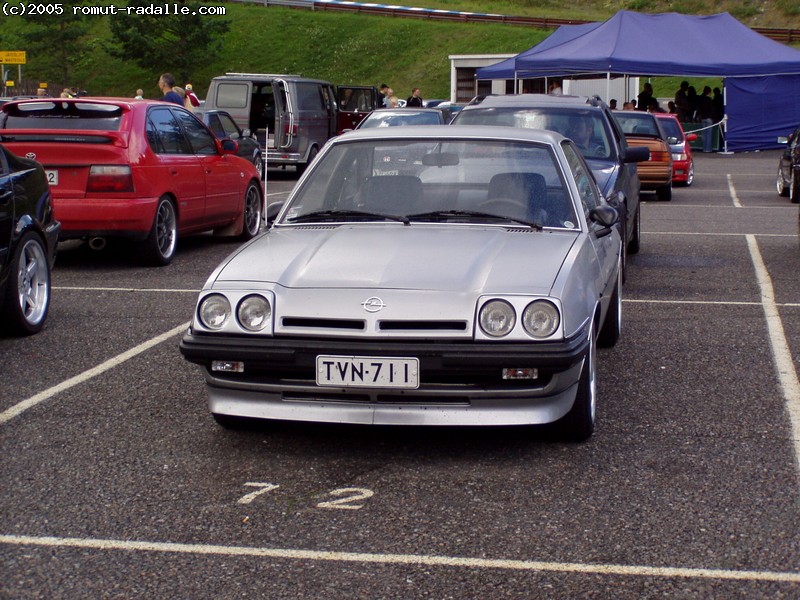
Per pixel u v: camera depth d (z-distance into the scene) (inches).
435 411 177.5
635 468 180.5
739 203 716.0
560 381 177.9
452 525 155.6
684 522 156.4
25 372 248.2
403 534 152.3
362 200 222.5
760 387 235.6
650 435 199.8
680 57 1099.9
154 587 135.4
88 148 377.4
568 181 223.5
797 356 265.1
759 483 173.2
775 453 188.9
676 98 1360.7
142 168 387.2
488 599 131.4
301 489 170.9
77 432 201.6
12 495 168.1
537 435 199.0
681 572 139.1
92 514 160.2
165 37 2417.6
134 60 2363.4
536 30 2413.9
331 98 1008.2
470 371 174.6
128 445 193.6
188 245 476.4
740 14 2524.6
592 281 199.3
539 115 407.2
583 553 145.3
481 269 185.6
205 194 442.6
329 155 234.2
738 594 132.7
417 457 186.7
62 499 166.4
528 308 175.9
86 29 2460.6
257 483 173.6
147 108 408.5
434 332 175.3
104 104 397.1
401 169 226.8
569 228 213.9
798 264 426.6
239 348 179.2
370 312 176.2
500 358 173.0
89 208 377.7
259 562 142.9
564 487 171.3
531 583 135.9
